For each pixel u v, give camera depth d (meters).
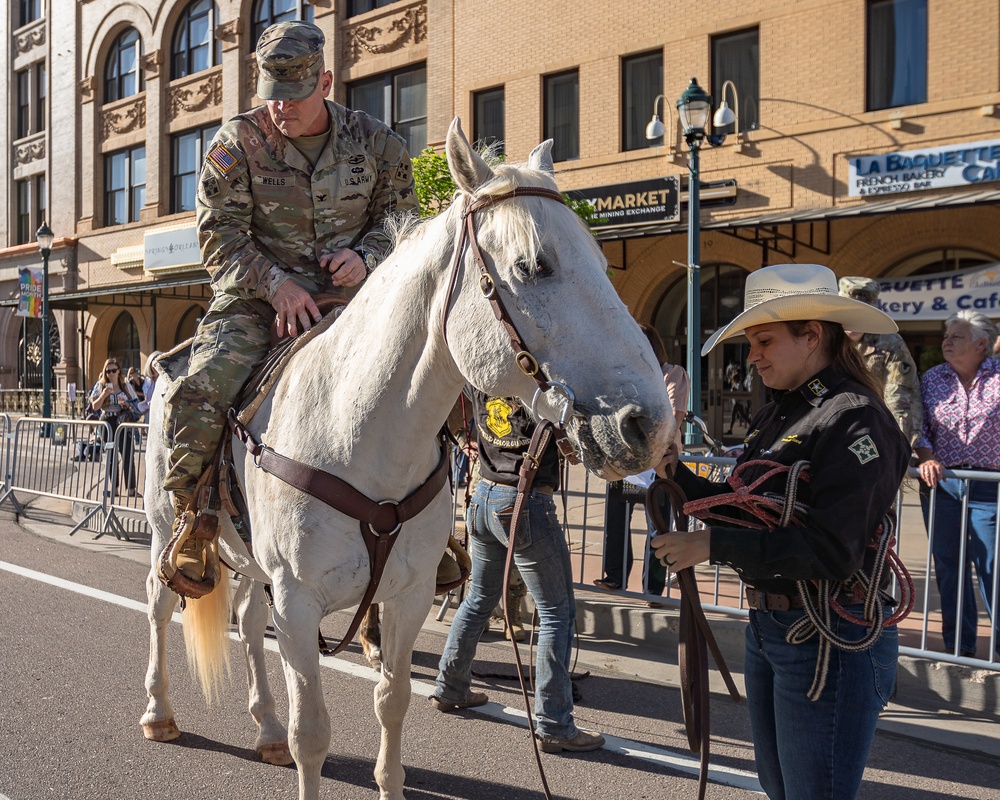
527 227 2.19
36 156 30.83
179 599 4.32
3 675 4.86
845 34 14.59
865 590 2.33
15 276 31.45
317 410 2.88
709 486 2.71
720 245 16.11
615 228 16.91
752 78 15.71
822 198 14.95
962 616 4.88
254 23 24.05
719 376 17.08
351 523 2.78
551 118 18.03
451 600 6.62
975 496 5.14
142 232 26.89
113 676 4.90
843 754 2.33
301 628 2.80
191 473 3.24
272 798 3.53
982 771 3.94
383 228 3.51
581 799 3.63
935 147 13.78
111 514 9.23
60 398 29.48
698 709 2.34
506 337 2.21
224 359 3.29
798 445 2.36
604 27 17.06
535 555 4.12
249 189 3.40
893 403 5.34
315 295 3.38
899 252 14.49
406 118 20.56
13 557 8.09
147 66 26.53
